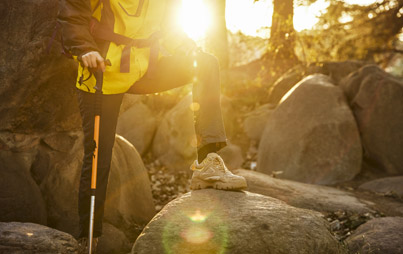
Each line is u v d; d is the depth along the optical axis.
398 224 3.38
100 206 2.83
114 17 2.67
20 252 2.54
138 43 2.72
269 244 2.27
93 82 2.63
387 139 5.92
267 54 9.46
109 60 2.53
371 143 6.02
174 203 2.56
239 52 10.54
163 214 2.45
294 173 5.72
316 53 9.67
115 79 2.65
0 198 3.08
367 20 12.02
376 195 5.09
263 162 6.15
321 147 5.75
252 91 8.83
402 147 5.86
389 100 6.04
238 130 7.41
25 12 3.14
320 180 5.63
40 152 3.42
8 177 3.16
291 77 8.25
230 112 7.43
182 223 2.36
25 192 3.19
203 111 2.71
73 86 3.44
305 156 5.74
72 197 3.46
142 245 2.28
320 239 2.36
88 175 2.77
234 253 2.22
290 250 2.26
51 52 3.17
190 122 6.54
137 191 3.92
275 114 6.40
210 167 2.72
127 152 3.98
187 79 2.86
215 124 2.71
